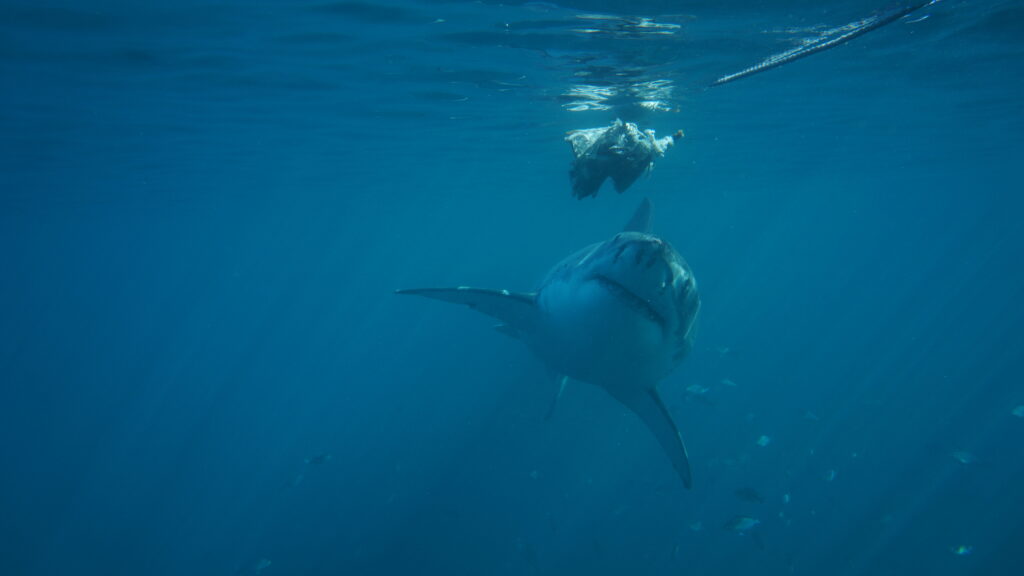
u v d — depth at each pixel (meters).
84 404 42.97
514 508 16.44
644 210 8.07
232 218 47.50
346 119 15.95
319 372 45.41
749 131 19.39
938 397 24.64
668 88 13.21
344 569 15.70
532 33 9.51
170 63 10.80
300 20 8.91
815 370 30.12
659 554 14.56
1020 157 31.38
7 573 20.14
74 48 9.84
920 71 12.73
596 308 4.57
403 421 25.81
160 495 24.50
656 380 6.01
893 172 35.31
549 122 16.91
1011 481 16.70
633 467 17.64
